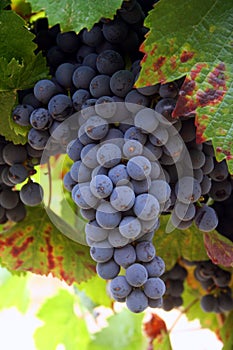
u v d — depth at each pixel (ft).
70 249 2.71
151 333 3.14
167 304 2.79
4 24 2.25
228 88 2.09
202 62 2.10
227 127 2.08
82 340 3.77
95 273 2.73
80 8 2.08
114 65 2.16
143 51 2.08
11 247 2.71
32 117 2.19
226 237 2.48
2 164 2.40
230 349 2.93
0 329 5.37
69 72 2.23
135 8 2.18
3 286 3.92
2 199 2.50
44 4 2.08
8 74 2.25
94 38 2.23
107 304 3.14
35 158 2.39
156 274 2.00
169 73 2.08
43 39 2.35
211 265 2.72
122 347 3.63
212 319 3.18
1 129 2.31
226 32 2.12
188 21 2.10
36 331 3.78
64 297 3.75
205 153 2.24
